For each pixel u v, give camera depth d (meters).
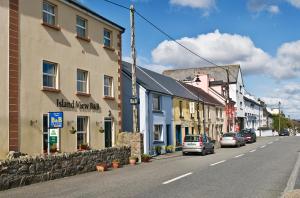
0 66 15.98
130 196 11.16
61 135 19.62
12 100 16.39
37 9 18.22
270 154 29.41
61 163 16.22
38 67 18.11
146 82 33.50
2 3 16.22
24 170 13.98
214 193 11.76
